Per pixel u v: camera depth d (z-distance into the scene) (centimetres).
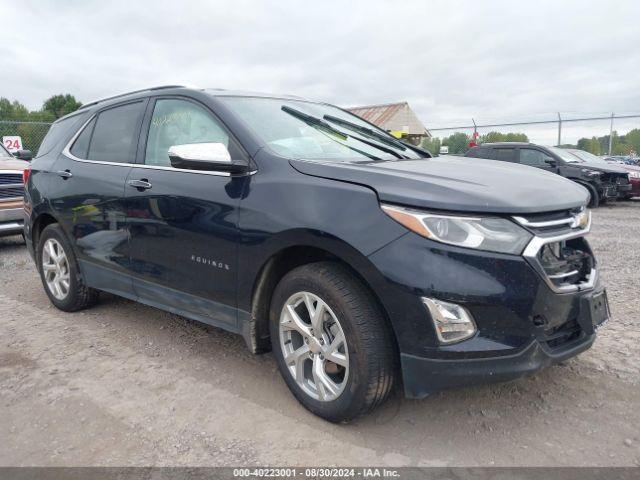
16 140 1404
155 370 339
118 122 406
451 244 232
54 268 456
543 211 246
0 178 694
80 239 418
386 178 255
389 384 255
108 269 398
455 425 272
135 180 361
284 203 273
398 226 239
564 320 248
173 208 330
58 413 288
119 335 401
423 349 236
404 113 3009
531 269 235
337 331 260
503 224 236
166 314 449
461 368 234
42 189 455
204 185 315
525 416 279
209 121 331
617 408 283
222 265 305
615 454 244
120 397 304
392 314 240
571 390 304
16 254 730
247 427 271
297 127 341
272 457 246
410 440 259
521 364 237
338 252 252
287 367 287
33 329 415
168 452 251
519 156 1366
